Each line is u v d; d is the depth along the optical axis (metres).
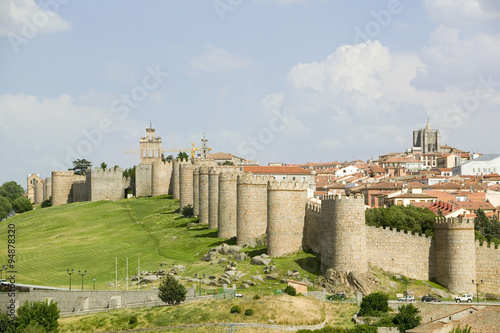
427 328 122.88
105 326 137.38
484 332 120.19
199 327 131.88
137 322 136.62
